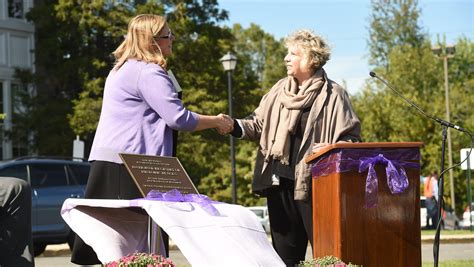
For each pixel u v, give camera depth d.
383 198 5.64
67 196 15.57
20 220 5.34
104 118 5.64
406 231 5.67
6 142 37.47
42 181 15.51
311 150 6.32
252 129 6.54
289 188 6.50
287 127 6.37
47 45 37.88
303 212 6.38
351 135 6.41
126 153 5.09
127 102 5.58
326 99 6.39
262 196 6.66
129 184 5.51
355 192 5.59
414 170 5.71
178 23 39.03
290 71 6.43
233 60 27.14
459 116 47.91
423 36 69.88
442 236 18.56
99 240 4.98
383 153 5.63
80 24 37.50
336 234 5.59
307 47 6.37
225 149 40.25
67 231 15.46
